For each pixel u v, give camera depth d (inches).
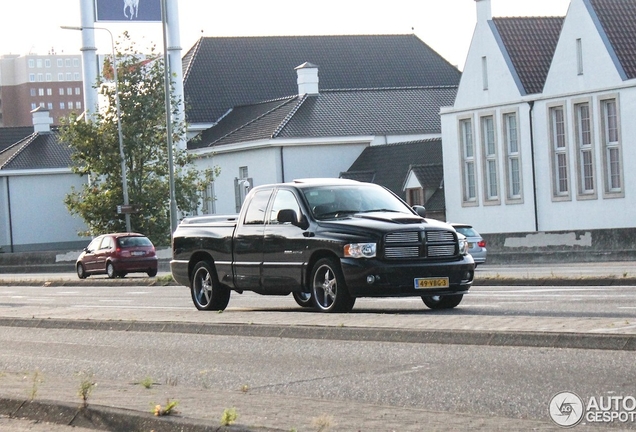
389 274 745.6
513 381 460.4
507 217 2417.6
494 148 2460.6
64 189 3678.6
